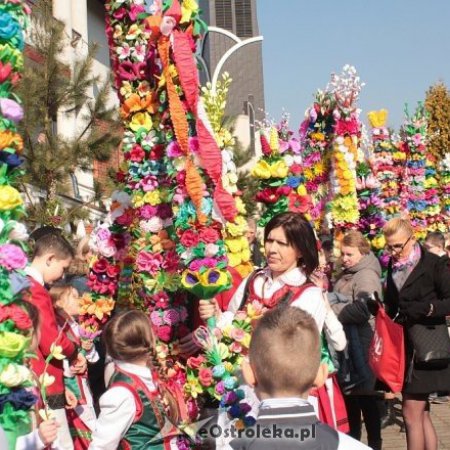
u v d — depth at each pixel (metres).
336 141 7.86
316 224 8.03
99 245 5.49
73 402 4.76
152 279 5.11
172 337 5.05
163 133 5.11
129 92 5.18
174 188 4.60
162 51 4.38
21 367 3.46
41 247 4.65
